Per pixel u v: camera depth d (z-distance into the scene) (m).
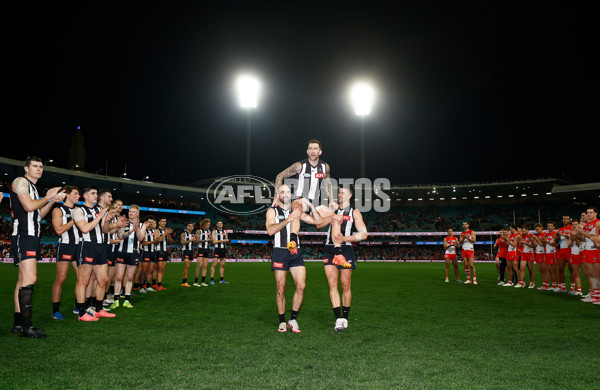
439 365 3.88
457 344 4.79
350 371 3.68
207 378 3.45
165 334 5.28
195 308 7.81
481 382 3.39
